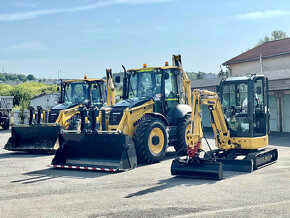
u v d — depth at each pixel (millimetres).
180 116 12289
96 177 9195
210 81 25031
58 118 14188
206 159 8836
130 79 12352
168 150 14258
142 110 11484
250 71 27719
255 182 8141
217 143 10125
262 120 10297
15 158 13086
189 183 8242
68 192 7688
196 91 8898
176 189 7688
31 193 7691
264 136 10234
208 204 6473
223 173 9281
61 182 8727
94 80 15562
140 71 12172
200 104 8969
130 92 12297
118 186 8109
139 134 10641
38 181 8922
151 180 8648
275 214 5816
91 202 6844
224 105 10383
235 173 9250
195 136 8773
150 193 7402
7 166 11352
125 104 11273
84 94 15461
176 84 12648
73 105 14891
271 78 19328
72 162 10586
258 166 9875
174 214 5957
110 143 10039
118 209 6336
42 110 15391
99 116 11562
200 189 7629
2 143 18906
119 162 9836
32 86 65250
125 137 9844
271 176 8758
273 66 25828
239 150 10461
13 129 14234
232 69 29328
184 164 8891
